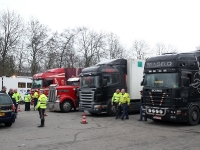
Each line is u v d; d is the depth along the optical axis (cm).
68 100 1966
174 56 1227
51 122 1409
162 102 1232
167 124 1318
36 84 2306
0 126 1277
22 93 3062
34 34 4894
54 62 4941
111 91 1680
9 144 873
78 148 811
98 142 897
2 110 1204
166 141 911
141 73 1816
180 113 1202
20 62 4862
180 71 1214
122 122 1399
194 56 1312
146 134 1045
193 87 1276
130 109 1755
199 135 1022
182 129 1164
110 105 1677
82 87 1731
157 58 1300
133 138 964
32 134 1053
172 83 1212
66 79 2280
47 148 815
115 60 1750
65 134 1048
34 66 4800
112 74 1694
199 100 1306
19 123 1379
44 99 1260
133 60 1780
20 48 4772
